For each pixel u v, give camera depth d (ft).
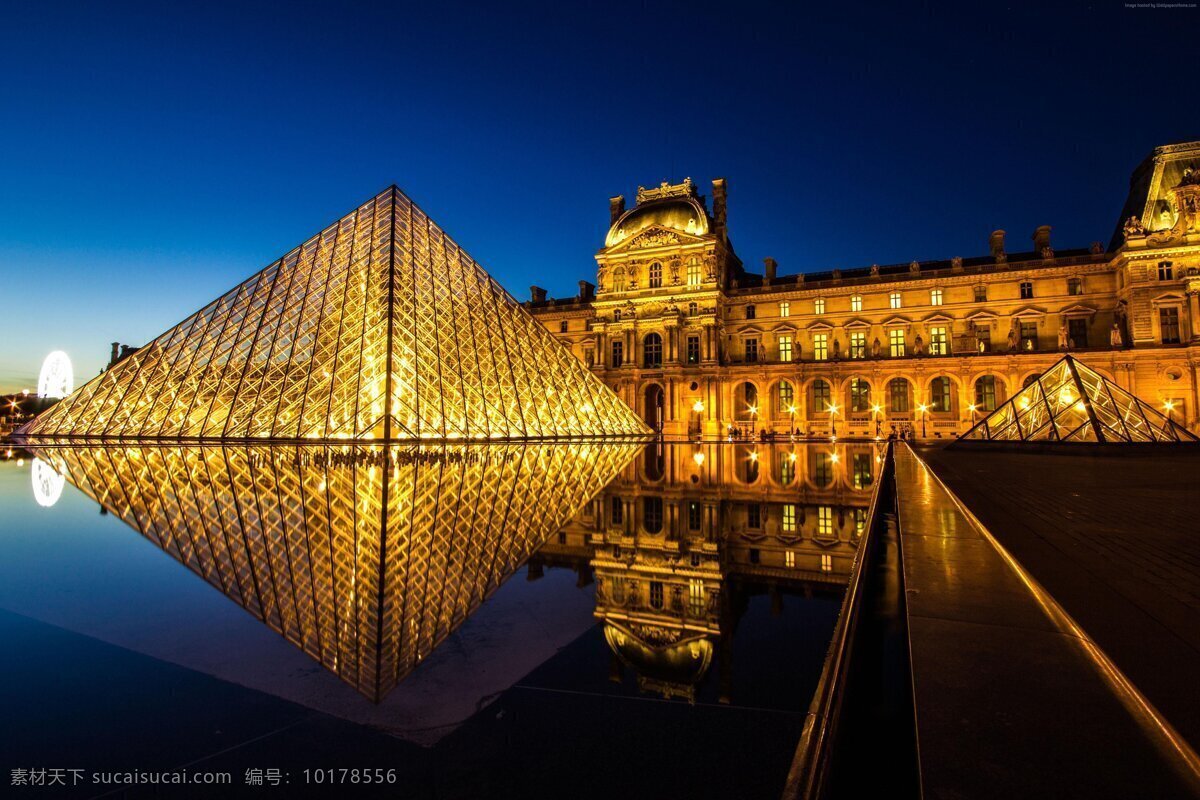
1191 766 9.00
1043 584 20.29
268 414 166.30
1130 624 16.02
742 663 27.12
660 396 322.14
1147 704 11.22
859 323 273.95
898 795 11.82
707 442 236.22
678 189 305.73
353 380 162.91
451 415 171.32
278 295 185.47
